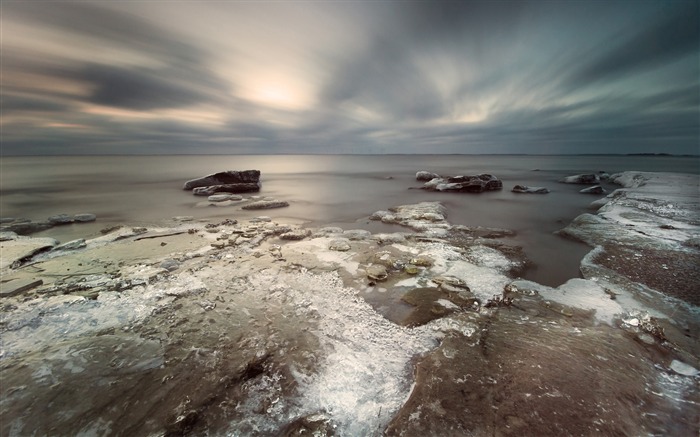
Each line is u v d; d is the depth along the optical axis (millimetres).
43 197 23750
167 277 8438
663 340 5727
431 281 8297
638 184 25281
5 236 12320
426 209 17391
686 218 14039
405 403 4434
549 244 11766
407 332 6098
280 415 4250
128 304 6953
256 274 8688
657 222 13516
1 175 42094
